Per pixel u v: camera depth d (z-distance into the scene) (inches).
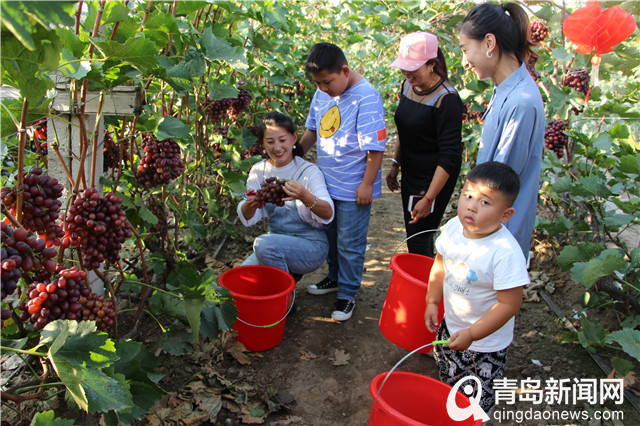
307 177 124.4
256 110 190.5
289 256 125.3
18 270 53.7
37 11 37.7
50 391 85.7
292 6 266.7
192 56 92.3
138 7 106.7
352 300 132.0
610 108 149.3
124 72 75.1
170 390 99.4
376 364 114.5
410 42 111.1
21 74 53.9
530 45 86.1
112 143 101.2
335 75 111.8
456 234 84.0
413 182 127.9
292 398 101.4
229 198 194.2
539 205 184.9
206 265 156.3
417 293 102.8
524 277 75.4
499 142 85.2
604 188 123.1
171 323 116.9
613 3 122.4
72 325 61.3
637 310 120.5
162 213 110.8
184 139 101.5
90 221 70.2
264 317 110.6
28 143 106.6
